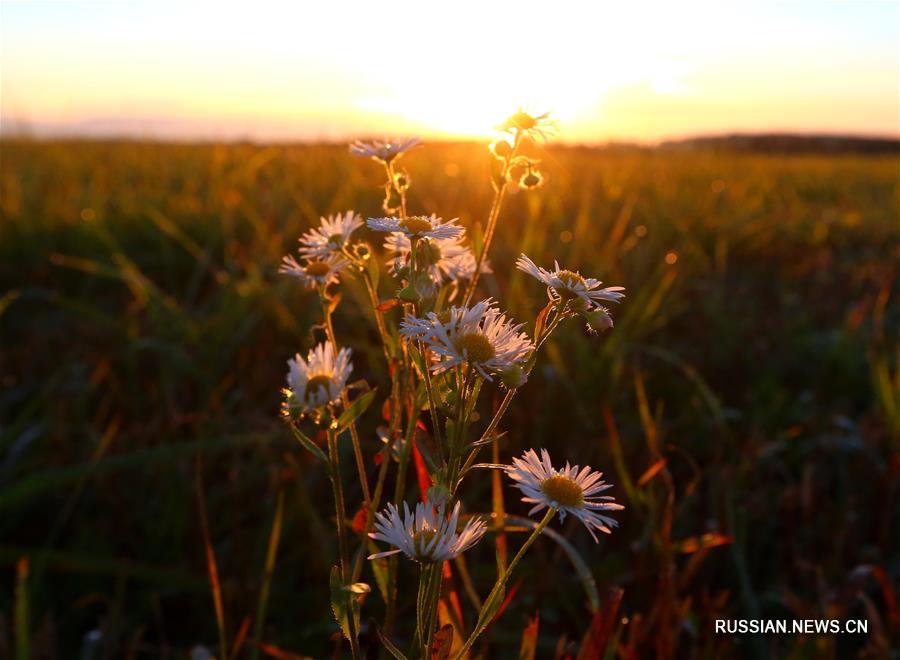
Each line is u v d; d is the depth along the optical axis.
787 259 0.96
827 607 0.30
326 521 0.36
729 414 0.48
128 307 0.62
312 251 0.17
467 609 0.30
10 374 0.53
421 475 0.18
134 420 0.46
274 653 0.25
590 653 0.20
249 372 0.51
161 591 0.34
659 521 0.32
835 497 0.44
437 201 0.92
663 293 0.58
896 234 1.17
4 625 0.30
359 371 0.48
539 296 0.55
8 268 0.72
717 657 0.27
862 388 0.57
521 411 0.43
